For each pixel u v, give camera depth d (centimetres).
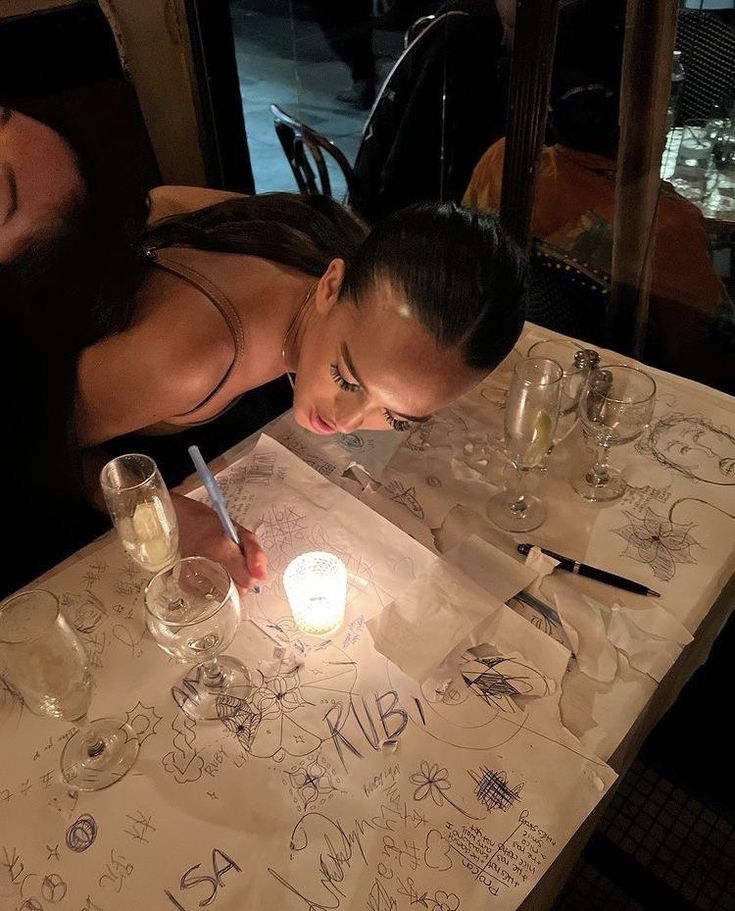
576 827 60
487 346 71
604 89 142
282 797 62
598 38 137
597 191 150
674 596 77
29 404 103
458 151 188
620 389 92
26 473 113
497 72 173
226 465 95
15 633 64
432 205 73
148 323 95
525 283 73
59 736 67
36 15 162
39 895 57
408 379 71
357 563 81
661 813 118
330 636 74
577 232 155
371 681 70
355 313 74
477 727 66
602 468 91
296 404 90
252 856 59
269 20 271
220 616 63
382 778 63
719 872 112
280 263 108
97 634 75
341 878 58
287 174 264
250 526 86
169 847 60
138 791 63
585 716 67
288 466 92
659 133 128
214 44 199
